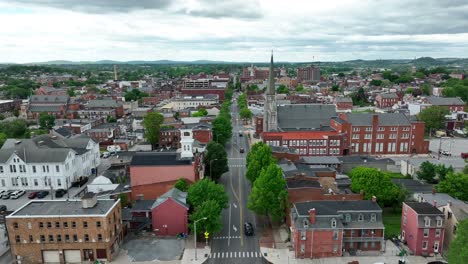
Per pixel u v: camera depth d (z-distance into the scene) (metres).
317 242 72.19
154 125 164.00
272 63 159.88
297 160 124.50
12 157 110.81
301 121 166.25
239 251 75.88
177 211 81.25
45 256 72.75
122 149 158.88
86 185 115.25
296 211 74.62
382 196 90.75
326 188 92.38
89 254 72.50
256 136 188.50
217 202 81.38
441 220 71.75
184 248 76.56
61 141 129.25
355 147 154.25
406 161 123.38
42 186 112.19
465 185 92.06
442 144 171.75
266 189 83.69
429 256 72.38
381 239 73.62
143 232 83.94
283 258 72.31
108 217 72.06
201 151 123.88
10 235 71.56
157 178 97.12
